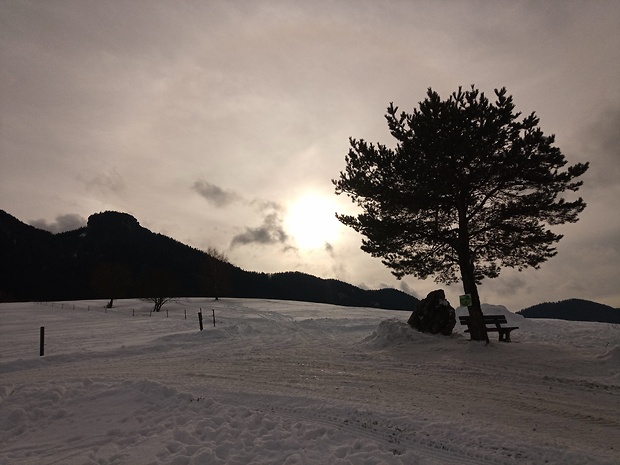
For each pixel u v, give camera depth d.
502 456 5.52
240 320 35.12
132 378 10.40
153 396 8.78
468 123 15.03
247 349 17.36
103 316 42.25
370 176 16.70
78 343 20.77
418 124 15.44
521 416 7.27
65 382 10.12
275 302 65.56
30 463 5.76
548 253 16.11
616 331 17.52
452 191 15.59
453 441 6.02
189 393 8.72
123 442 6.53
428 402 8.11
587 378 10.37
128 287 64.06
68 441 6.72
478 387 9.55
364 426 6.71
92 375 11.38
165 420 7.36
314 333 24.41
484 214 16.61
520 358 12.82
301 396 8.38
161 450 6.00
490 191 15.95
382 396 8.59
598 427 6.73
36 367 14.23
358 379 10.52
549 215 15.49
